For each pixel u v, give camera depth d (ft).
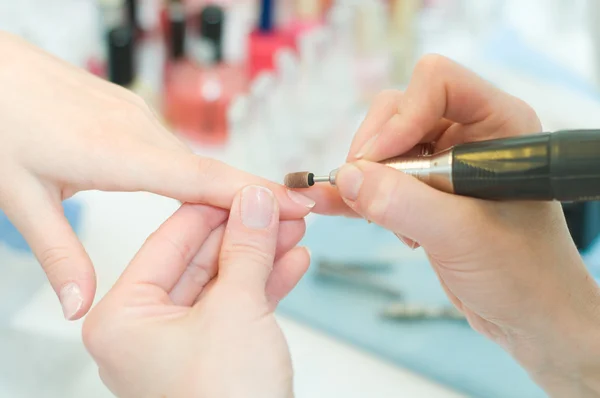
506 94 1.48
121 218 2.05
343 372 1.73
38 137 1.53
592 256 2.00
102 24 2.31
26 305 1.79
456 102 1.46
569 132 1.27
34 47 1.69
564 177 1.26
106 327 1.35
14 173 1.52
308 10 2.53
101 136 1.54
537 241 1.40
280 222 1.51
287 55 2.20
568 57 3.00
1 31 1.69
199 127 2.31
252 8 2.53
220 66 2.39
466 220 1.34
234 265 1.37
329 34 2.32
